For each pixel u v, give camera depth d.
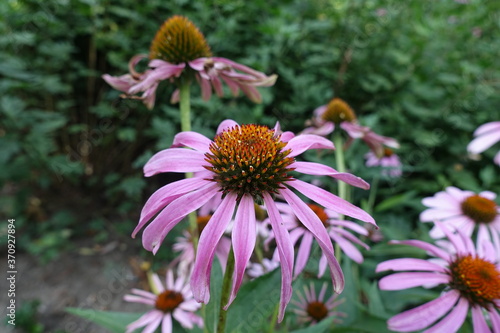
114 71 0.61
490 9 0.67
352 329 0.23
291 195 0.15
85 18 0.56
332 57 0.58
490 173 0.45
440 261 0.22
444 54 0.67
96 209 0.62
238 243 0.13
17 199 0.56
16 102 0.47
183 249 0.35
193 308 0.28
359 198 0.40
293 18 0.58
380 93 0.61
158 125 0.41
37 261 0.52
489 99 0.61
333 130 0.32
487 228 0.28
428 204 0.29
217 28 0.53
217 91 0.28
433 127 0.59
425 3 0.71
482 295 0.18
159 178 0.59
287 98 0.55
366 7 0.63
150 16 0.59
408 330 0.18
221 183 0.15
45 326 0.43
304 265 0.22
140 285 0.49
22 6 0.52
